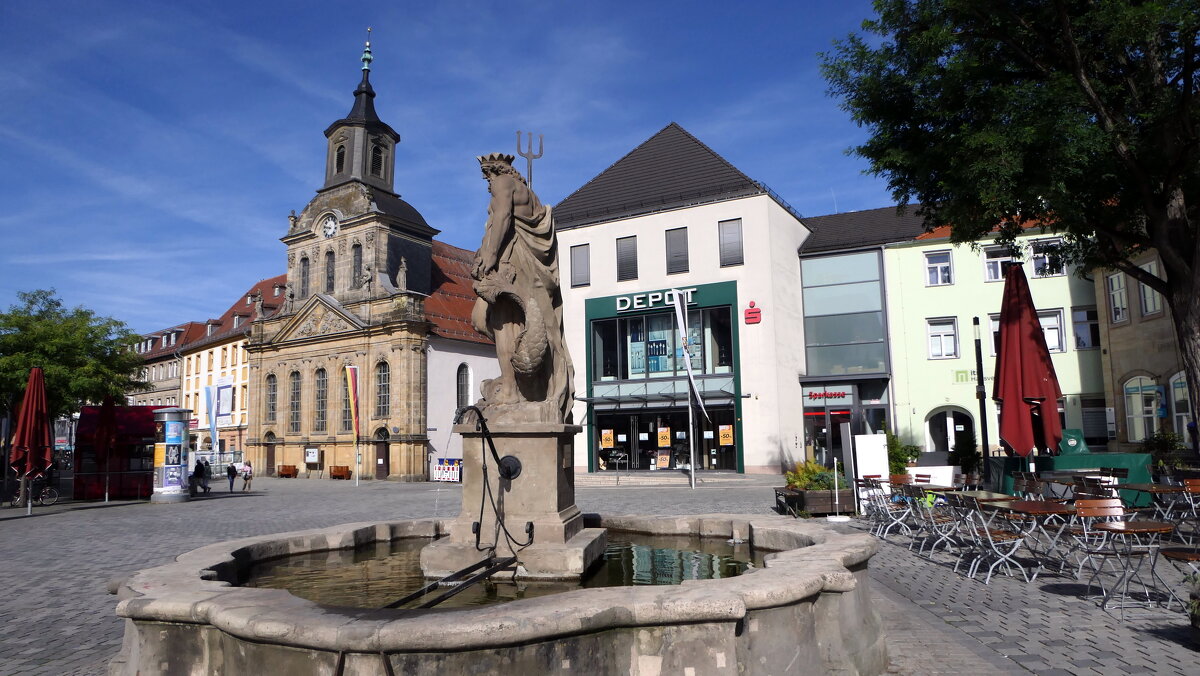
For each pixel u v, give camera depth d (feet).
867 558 17.93
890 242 108.88
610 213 117.80
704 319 109.70
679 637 12.82
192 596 14.07
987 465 54.49
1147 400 79.41
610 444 113.60
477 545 21.20
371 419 149.59
